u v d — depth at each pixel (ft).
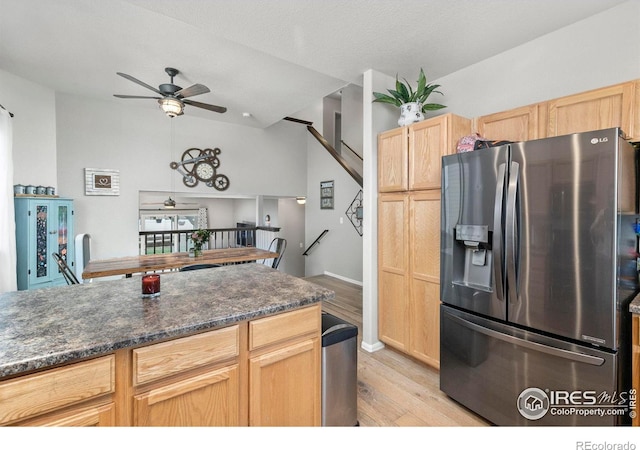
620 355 4.56
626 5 6.09
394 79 9.45
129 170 15.25
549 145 4.93
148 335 3.47
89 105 14.14
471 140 6.73
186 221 24.67
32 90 11.68
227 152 18.40
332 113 22.25
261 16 6.56
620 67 6.19
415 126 7.96
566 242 4.80
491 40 7.43
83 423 3.20
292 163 21.56
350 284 17.95
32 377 2.94
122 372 3.45
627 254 4.87
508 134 7.11
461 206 6.38
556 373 4.95
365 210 9.30
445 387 6.75
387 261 8.89
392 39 7.41
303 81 11.41
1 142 9.57
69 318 3.90
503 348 5.61
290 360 4.79
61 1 6.94
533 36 7.27
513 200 5.32
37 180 11.82
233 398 4.22
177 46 8.95
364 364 8.34
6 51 9.35
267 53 8.71
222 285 5.59
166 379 3.72
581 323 4.68
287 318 4.71
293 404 4.83
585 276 4.62
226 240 24.79
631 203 5.11
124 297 4.80
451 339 6.59
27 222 10.63
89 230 14.25
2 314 4.03
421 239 7.86
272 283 5.75
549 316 5.01
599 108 5.71
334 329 5.57
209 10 6.38
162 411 3.68
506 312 5.57
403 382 7.47
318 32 7.13
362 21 6.71
